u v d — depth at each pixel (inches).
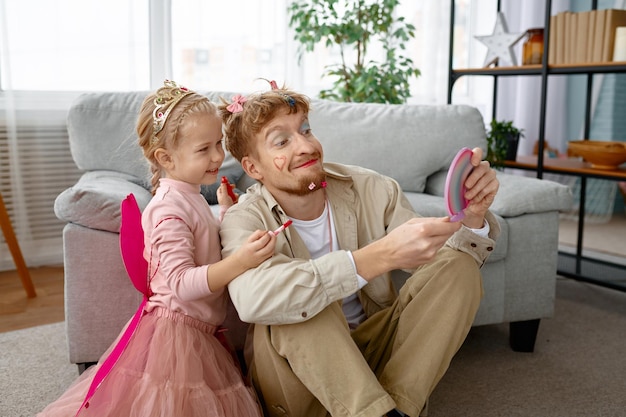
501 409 65.7
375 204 58.3
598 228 145.5
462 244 52.7
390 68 127.8
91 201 61.7
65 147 113.7
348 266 46.1
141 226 54.4
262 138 52.1
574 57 106.4
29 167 111.6
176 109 51.9
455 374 74.0
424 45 144.4
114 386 48.3
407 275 71.0
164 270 49.7
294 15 119.7
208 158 52.9
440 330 50.6
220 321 54.5
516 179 82.8
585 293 103.7
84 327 63.9
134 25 115.0
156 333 50.3
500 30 119.4
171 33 117.0
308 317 46.5
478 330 87.8
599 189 150.3
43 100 110.7
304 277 45.8
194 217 52.2
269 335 49.5
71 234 62.3
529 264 77.6
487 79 156.0
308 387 48.0
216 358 51.9
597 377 73.4
